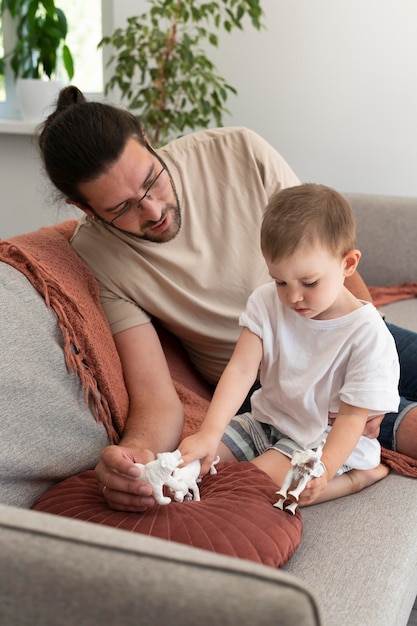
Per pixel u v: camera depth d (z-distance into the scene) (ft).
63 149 4.20
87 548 2.10
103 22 10.42
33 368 3.61
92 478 3.78
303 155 9.92
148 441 4.07
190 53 8.75
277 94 9.79
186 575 2.01
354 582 3.26
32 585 2.08
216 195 5.23
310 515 3.88
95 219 4.84
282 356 4.18
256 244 5.18
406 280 8.14
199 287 5.03
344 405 3.93
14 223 11.02
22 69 10.91
